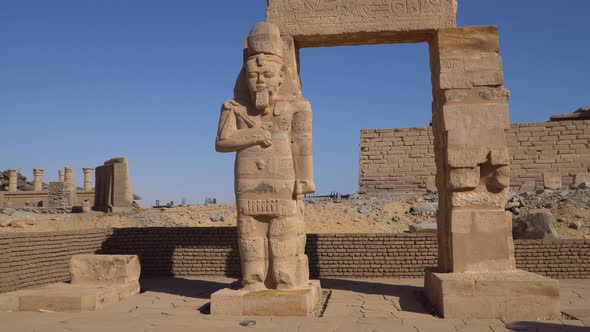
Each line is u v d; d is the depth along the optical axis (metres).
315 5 8.15
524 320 6.32
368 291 8.43
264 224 7.25
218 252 10.38
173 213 16.59
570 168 18.50
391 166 19.09
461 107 7.25
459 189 7.17
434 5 7.88
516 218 12.03
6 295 7.14
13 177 32.25
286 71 7.56
